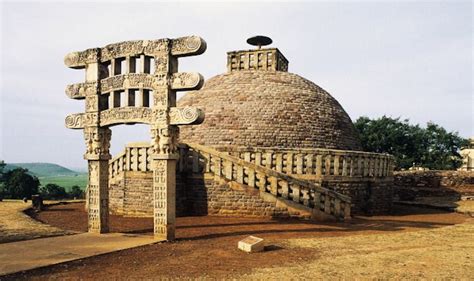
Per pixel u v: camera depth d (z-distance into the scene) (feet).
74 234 49.55
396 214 80.79
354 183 76.64
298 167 73.51
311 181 72.90
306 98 92.99
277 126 85.46
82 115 52.60
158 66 46.50
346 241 45.27
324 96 98.58
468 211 82.94
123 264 34.45
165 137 45.68
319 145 85.66
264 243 42.73
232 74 99.76
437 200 112.98
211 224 58.95
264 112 87.15
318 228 56.03
